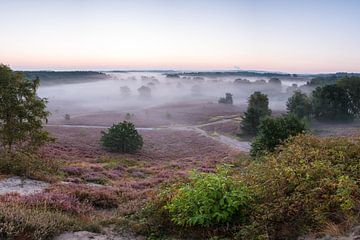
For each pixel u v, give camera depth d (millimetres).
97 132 82875
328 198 6781
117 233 8594
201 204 7699
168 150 64312
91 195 13844
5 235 7242
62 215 9312
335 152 9539
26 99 29531
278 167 8852
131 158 51344
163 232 8227
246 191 7879
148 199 11344
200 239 7434
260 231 6785
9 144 28781
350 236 5734
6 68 29031
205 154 59156
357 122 89375
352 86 89438
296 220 6816
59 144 56750
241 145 69688
